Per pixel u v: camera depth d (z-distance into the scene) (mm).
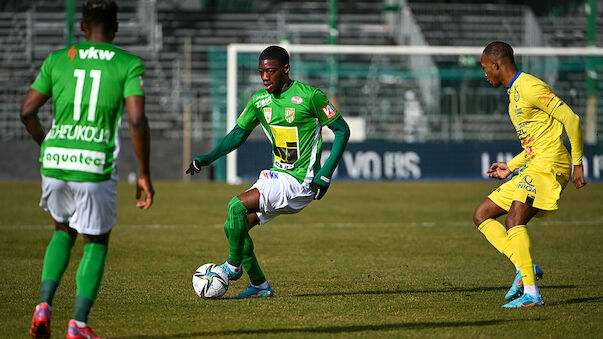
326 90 94500
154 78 98562
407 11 113312
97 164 15656
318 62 105375
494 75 22422
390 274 27031
